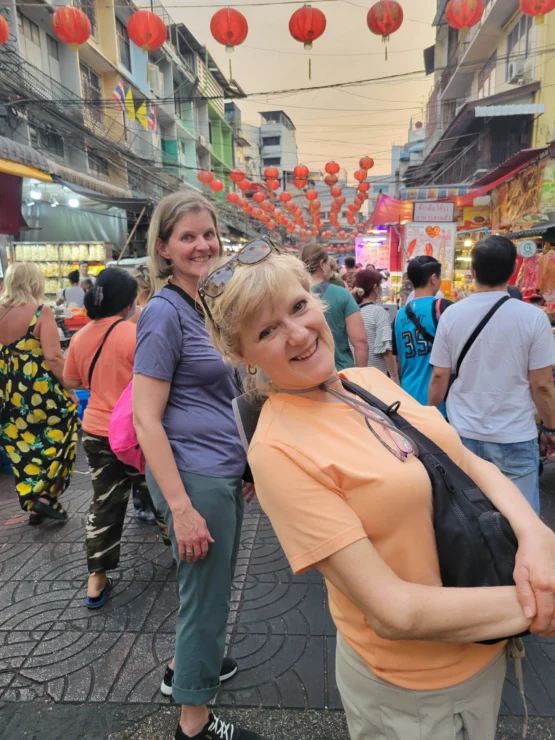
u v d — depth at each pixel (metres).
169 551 3.11
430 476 0.98
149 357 1.59
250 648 2.24
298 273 1.03
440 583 0.97
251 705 1.94
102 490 2.56
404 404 1.18
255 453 0.99
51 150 13.27
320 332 1.01
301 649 2.22
